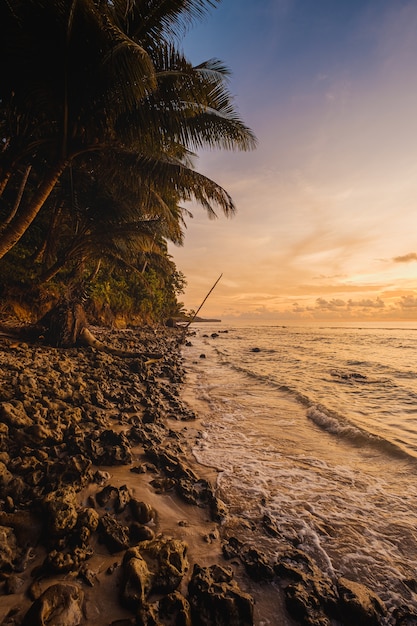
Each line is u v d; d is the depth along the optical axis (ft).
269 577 8.51
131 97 26.55
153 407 24.08
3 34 24.22
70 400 21.17
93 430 16.98
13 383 20.06
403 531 10.93
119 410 22.12
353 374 45.80
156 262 80.18
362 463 16.49
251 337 146.41
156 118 30.22
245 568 8.83
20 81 27.17
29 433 13.91
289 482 14.24
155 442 17.39
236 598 7.44
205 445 18.13
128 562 7.91
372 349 92.73
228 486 13.62
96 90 27.68
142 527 9.79
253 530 10.69
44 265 57.52
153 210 39.37
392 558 9.65
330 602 7.72
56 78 26.81
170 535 10.03
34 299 55.26
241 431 20.75
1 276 51.19
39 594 7.25
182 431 20.16
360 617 7.39
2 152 31.73
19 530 8.77
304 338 144.56
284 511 11.93
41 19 23.93
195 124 33.06
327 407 26.63
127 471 13.67
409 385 39.29
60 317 40.24
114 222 55.26
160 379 37.06
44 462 12.38
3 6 23.04
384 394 34.30
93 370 31.27
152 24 28.25
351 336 163.12
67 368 28.73
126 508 10.96
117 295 107.55
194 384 36.09
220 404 27.53
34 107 29.22
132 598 7.12
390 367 55.47
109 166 33.12
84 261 68.64
